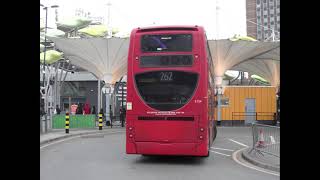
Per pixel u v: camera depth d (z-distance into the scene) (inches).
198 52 504.4
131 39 517.7
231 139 958.4
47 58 1636.3
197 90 499.5
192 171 460.4
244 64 2015.3
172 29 511.5
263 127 606.9
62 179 397.7
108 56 1556.3
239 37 1801.2
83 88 2481.5
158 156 600.7
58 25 2191.2
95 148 719.7
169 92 502.9
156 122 502.6
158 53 509.0
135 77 511.2
